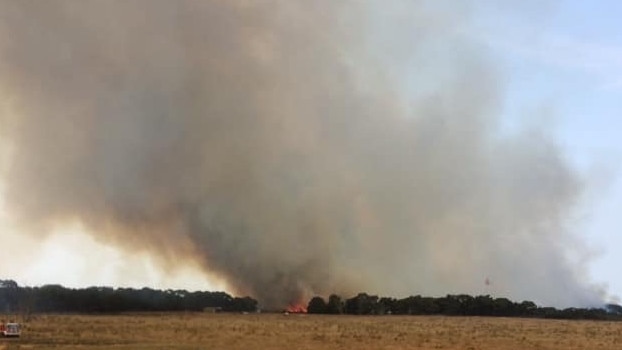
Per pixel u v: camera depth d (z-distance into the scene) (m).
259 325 82.38
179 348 46.97
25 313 104.88
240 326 78.62
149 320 92.56
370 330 74.56
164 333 61.66
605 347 55.81
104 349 45.12
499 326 91.75
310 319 109.50
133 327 70.94
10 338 52.62
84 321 84.88
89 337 54.75
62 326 69.62
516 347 54.94
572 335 72.25
